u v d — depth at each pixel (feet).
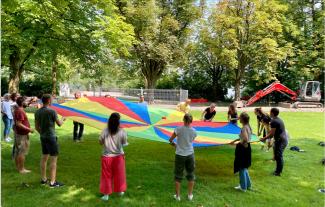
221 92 135.33
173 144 22.47
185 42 120.47
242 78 124.67
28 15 43.52
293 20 119.34
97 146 35.78
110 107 37.40
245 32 105.70
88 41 57.77
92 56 61.72
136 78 143.95
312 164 31.94
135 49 106.42
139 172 27.22
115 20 57.21
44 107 22.72
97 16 55.98
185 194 22.75
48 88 114.83
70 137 40.27
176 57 110.83
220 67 131.03
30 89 114.52
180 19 114.83
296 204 21.94
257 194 23.44
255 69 110.83
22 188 22.48
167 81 138.72
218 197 22.53
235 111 36.68
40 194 21.63
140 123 34.24
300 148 39.34
